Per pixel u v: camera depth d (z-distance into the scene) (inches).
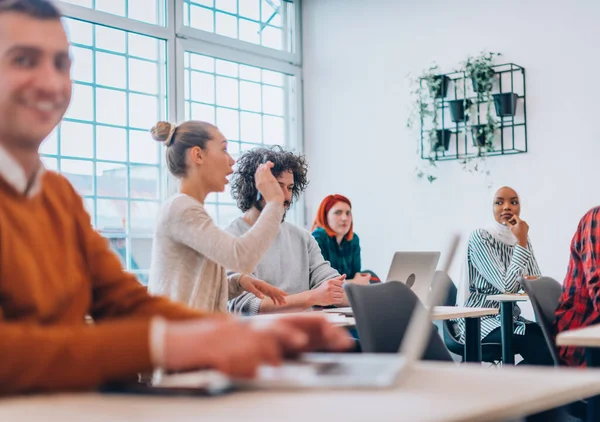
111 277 44.6
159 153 212.7
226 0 235.8
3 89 38.8
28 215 39.4
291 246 128.7
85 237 44.5
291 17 257.9
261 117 246.1
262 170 102.0
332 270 130.6
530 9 213.0
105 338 30.9
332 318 102.6
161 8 216.8
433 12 232.2
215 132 103.3
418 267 117.5
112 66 204.1
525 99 213.0
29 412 27.5
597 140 201.0
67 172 192.7
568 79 206.1
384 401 27.8
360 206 246.7
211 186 103.4
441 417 24.7
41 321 38.5
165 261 97.6
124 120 205.9
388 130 241.0
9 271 36.9
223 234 96.2
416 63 235.5
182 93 219.6
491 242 164.6
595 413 69.1
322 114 256.5
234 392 30.8
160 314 43.4
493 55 219.1
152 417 26.0
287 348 33.9
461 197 224.2
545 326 90.4
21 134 39.6
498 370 35.6
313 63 258.7
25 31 38.9
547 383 31.7
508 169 215.5
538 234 209.9
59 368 30.3
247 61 240.4
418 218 233.1
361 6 248.4
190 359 30.2
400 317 71.3
